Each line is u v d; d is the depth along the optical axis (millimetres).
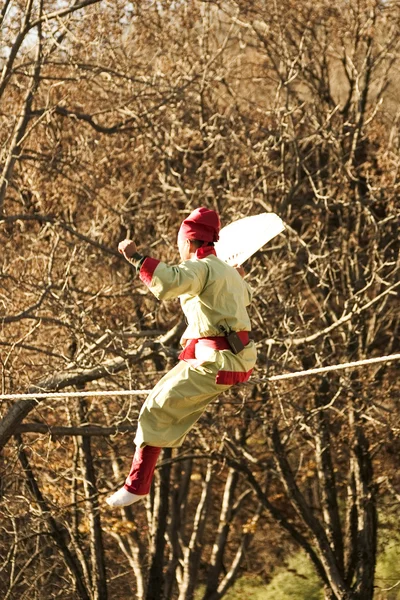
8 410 17688
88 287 21312
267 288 21594
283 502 32438
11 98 21609
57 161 20016
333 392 22875
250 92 28016
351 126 23312
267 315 21391
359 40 26984
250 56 27406
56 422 23141
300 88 29953
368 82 26875
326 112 25922
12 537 23031
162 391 6973
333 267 25688
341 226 25078
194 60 24484
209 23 24688
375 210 26172
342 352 23547
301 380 21672
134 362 18812
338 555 26141
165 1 22312
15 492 21297
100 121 22969
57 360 19469
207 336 6949
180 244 7191
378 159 23922
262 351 22500
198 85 23250
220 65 24625
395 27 27297
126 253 6582
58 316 19266
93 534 24188
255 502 34250
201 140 22938
